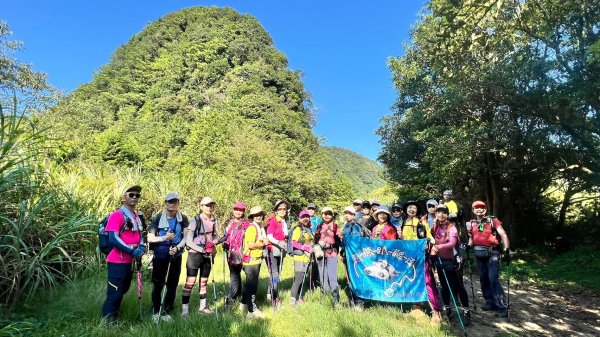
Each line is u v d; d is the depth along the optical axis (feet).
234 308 18.69
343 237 21.89
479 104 34.65
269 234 20.45
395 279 20.30
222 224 42.14
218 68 237.04
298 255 20.49
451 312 19.90
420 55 46.62
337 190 117.50
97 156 94.89
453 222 20.06
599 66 25.08
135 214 16.25
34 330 14.15
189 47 263.29
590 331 19.34
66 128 57.00
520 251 44.04
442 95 38.42
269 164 93.25
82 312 16.21
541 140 34.09
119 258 15.53
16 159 16.67
